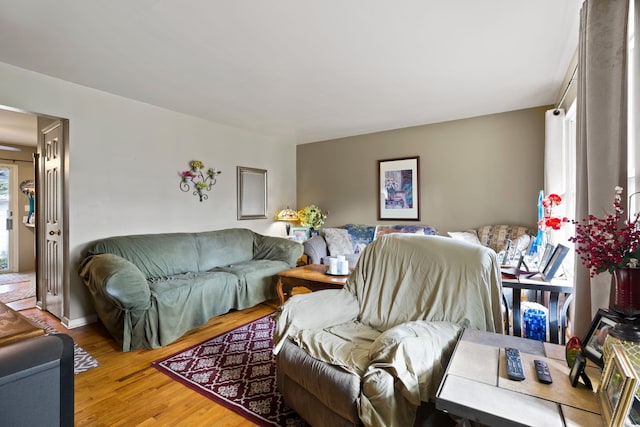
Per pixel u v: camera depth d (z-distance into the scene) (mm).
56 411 709
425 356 1318
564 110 3160
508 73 2861
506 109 3900
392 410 1220
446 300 1677
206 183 4238
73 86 3008
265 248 4293
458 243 1805
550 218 2254
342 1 1851
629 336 961
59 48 2373
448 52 2469
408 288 1843
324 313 1854
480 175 4152
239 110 3877
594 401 927
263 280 3627
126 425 1646
